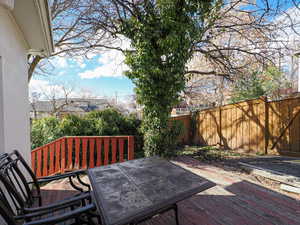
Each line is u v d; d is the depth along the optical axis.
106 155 3.46
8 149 1.85
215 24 4.85
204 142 6.65
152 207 1.05
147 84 3.68
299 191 2.32
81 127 4.37
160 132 3.92
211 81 9.18
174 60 3.62
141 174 1.60
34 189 2.51
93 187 1.33
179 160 4.12
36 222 0.99
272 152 4.67
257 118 4.93
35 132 4.14
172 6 3.33
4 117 1.76
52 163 3.29
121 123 5.19
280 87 7.49
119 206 1.06
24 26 2.32
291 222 1.70
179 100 3.98
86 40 5.42
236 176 3.05
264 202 2.10
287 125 4.37
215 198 2.20
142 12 3.67
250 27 4.62
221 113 5.99
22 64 2.58
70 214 1.06
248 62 5.74
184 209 1.95
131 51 3.99
